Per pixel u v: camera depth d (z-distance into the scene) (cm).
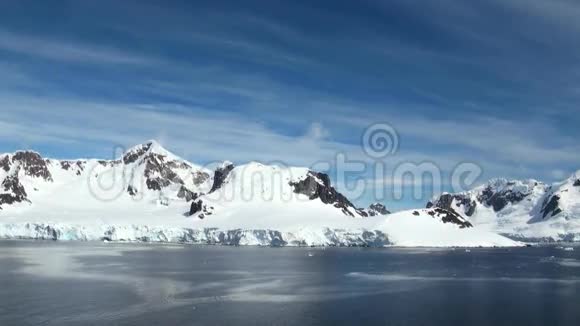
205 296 10306
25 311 8894
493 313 8881
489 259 18875
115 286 11375
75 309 9062
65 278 12519
